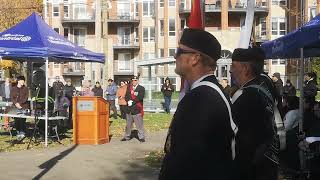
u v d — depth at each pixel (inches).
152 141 604.1
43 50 534.6
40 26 562.3
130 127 609.3
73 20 2650.1
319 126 337.7
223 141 108.5
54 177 376.8
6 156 478.3
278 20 2433.6
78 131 570.9
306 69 1078.4
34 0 2134.6
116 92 991.6
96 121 567.8
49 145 556.4
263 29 2453.2
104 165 429.4
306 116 352.8
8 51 533.0
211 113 106.9
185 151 104.7
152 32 2642.7
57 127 619.2
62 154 492.1
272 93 168.1
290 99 375.6
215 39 116.6
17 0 2005.4
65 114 675.4
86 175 385.1
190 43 114.7
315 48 377.1
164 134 692.1
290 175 326.6
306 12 1752.0
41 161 448.8
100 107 575.5
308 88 522.0
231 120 110.8
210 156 105.6
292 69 2003.0
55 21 2684.5
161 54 2541.8
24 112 593.3
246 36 357.1
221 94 110.8
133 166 424.8
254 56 167.6
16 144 559.8
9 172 394.3
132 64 2677.2
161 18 2539.4
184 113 107.5
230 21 2415.1
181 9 2474.2
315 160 316.2
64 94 717.3
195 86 112.0
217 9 2369.6
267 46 395.2
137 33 2674.7
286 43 335.3
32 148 533.3
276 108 165.0
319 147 315.3
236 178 114.0
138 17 2650.1
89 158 467.5
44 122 599.2
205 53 114.3
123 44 2664.9
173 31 2506.2
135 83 598.9
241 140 148.9
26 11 2028.8
